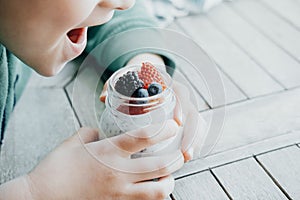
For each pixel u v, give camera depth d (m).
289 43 0.63
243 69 0.57
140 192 0.35
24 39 0.31
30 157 0.44
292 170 0.40
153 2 0.72
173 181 0.37
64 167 0.36
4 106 0.45
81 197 0.35
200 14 0.72
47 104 0.51
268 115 0.47
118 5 0.32
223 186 0.38
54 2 0.28
